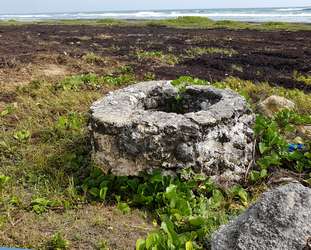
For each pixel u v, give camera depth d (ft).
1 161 17.80
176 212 13.41
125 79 30.76
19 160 17.97
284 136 21.06
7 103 25.64
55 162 17.53
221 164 15.74
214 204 14.21
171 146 15.16
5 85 29.50
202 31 83.25
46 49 47.91
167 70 36.65
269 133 19.06
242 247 10.44
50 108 24.07
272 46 55.26
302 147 19.03
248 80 33.35
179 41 61.21
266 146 18.54
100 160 15.92
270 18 177.06
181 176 15.14
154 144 15.03
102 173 15.90
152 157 15.17
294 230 10.34
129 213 13.92
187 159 15.15
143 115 15.75
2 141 19.56
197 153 15.19
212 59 42.70
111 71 35.22
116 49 50.52
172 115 15.76
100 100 17.78
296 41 61.26
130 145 15.23
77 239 12.43
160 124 15.05
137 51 47.85
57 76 32.55
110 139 15.51
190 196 14.49
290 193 11.05
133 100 18.12
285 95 28.17
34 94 26.96
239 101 17.44
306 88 31.71
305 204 10.75
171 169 15.26
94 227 13.08
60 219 13.43
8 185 15.49
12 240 12.30
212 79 33.24
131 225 13.29
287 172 17.38
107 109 16.55
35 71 34.22
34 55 41.34
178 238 11.89
